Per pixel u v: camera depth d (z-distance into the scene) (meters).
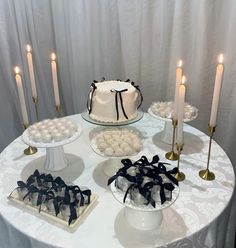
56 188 0.97
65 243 0.88
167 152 1.32
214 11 1.57
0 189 1.10
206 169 1.17
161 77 1.82
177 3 1.60
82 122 1.60
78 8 1.78
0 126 2.11
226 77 1.66
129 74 1.84
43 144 1.11
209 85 1.74
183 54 1.71
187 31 1.66
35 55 1.97
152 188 0.84
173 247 0.89
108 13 1.77
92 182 1.14
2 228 1.03
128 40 1.76
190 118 1.31
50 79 2.05
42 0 1.86
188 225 0.93
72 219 0.92
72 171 1.21
